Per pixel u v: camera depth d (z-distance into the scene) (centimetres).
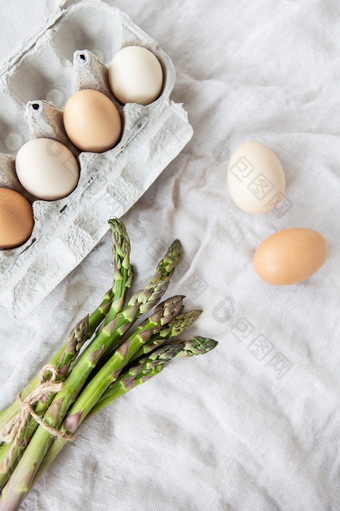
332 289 43
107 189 41
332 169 44
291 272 40
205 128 46
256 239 44
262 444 41
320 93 45
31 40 41
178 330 40
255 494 41
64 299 44
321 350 43
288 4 46
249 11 46
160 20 46
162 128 41
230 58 46
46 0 45
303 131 45
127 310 38
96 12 42
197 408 42
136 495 41
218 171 45
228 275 43
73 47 44
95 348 38
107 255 45
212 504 41
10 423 38
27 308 42
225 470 41
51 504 41
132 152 41
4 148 45
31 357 43
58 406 37
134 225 45
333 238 43
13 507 36
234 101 45
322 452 42
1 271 40
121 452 42
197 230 44
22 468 36
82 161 40
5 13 45
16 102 43
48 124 39
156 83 40
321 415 42
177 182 45
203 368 42
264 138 45
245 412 41
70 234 41
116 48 44
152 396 42
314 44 45
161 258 44
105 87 41
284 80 46
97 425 42
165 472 42
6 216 38
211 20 46
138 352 40
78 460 42
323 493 41
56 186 39
